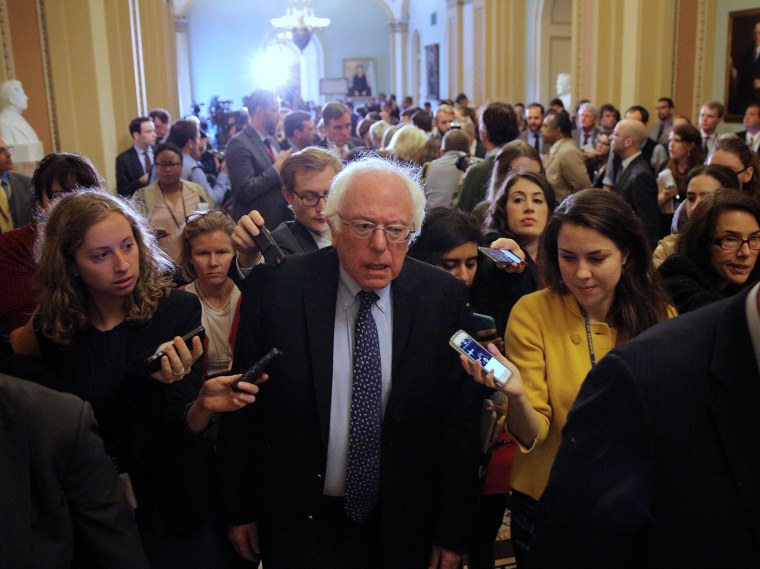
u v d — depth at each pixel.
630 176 5.00
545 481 1.89
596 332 1.89
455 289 1.88
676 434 1.04
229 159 4.91
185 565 1.99
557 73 13.91
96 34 6.50
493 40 14.91
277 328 1.80
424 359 1.79
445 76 19.36
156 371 1.73
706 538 1.02
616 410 1.08
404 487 1.80
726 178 2.99
